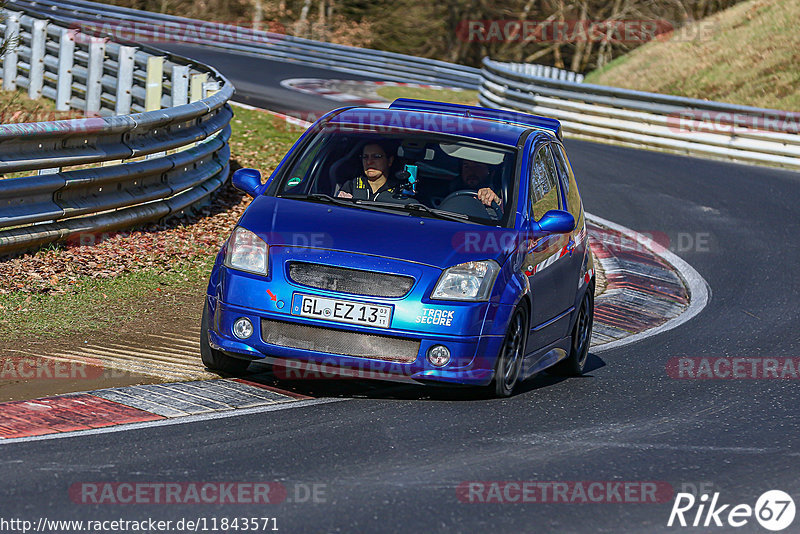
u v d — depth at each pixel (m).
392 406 21.02
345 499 15.32
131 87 55.84
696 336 31.75
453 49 181.88
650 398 23.66
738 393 24.64
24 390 20.50
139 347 24.38
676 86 107.00
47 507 14.30
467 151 23.94
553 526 14.95
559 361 25.67
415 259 20.97
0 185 28.94
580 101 81.94
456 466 17.31
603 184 60.00
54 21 58.66
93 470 15.93
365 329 20.52
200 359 23.78
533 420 20.78
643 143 77.56
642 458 18.67
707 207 55.34
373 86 103.25
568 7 175.88
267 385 22.00
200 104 40.81
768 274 42.09
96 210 32.81
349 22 179.50
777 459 19.28
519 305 22.00
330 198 22.91
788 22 108.25
